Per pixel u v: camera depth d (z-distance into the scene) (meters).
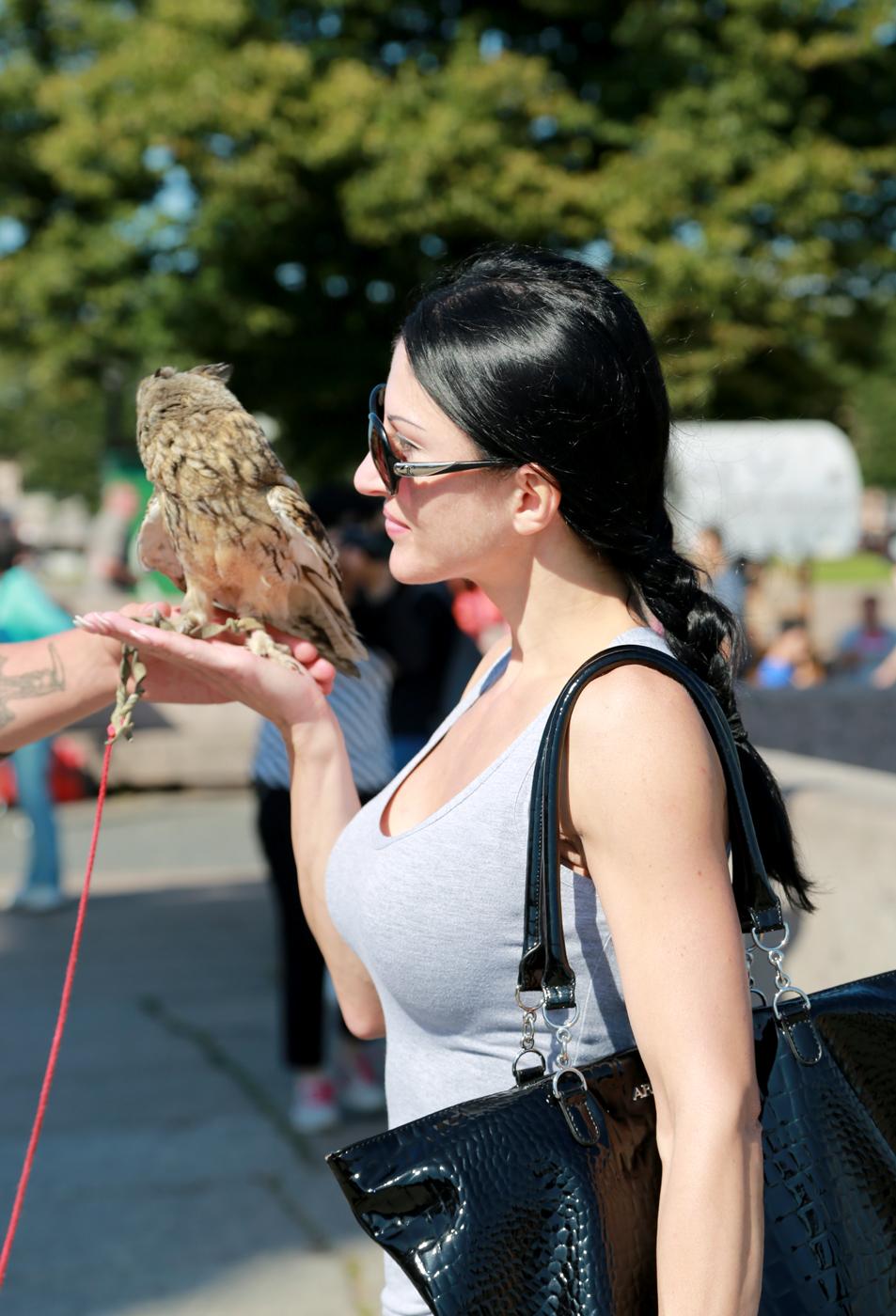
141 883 8.24
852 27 12.30
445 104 11.68
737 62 12.14
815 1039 1.38
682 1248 1.17
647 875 1.26
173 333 12.96
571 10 12.30
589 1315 1.20
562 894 1.38
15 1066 5.06
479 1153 1.25
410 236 12.35
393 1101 1.56
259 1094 4.77
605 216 11.68
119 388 15.30
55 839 7.58
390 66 12.54
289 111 11.56
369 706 4.29
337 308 13.10
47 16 13.66
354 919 1.57
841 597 18.50
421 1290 1.21
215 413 2.07
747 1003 1.25
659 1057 1.23
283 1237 3.72
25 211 13.51
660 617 1.48
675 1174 1.20
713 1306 1.16
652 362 1.47
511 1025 1.42
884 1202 1.33
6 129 13.52
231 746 11.27
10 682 1.98
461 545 1.46
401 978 1.46
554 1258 1.22
